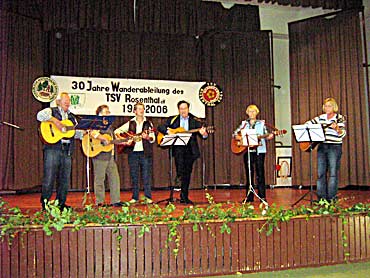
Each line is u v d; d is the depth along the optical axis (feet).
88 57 27.50
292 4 25.95
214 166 29.40
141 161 19.12
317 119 17.44
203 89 28.96
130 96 27.61
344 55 27.78
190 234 13.10
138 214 13.21
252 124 19.17
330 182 17.08
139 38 28.43
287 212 13.96
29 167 25.44
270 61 30.07
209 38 29.58
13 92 24.58
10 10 24.84
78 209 15.62
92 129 16.48
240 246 13.43
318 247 14.08
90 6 26.94
